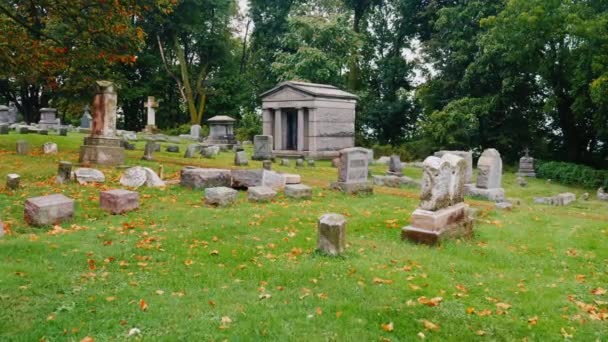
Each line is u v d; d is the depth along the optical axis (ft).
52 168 53.36
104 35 73.77
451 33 125.49
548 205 60.03
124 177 48.11
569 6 94.73
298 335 17.87
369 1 156.76
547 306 21.99
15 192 41.16
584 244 34.86
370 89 160.76
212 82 175.11
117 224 33.53
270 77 169.78
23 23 71.10
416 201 49.14
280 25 167.22
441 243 32.04
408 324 19.33
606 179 90.12
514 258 30.37
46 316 18.90
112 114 59.77
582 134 114.42
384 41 165.07
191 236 31.01
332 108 103.86
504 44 103.30
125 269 24.90
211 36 169.17
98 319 18.78
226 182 49.70
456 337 18.53
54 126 122.83
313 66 135.44
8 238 28.99
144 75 173.78
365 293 22.38
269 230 33.63
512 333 19.17
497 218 43.96
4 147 70.28
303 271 25.02
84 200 39.68
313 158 98.89
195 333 17.76
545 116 121.19
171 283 23.02
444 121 118.93
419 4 147.84
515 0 98.17
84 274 23.71
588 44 91.25
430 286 23.73
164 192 45.68
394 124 153.07
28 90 162.71
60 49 72.64
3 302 19.88
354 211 42.39
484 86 122.21
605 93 83.15
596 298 23.65
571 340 18.78
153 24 157.69
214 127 116.67
